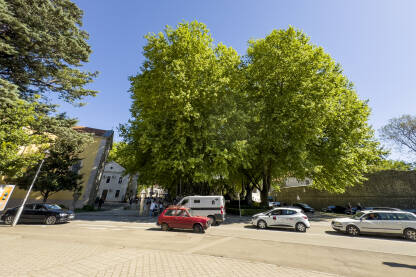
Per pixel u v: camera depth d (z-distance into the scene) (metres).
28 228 12.16
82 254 6.38
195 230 12.00
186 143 17.48
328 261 6.54
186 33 17.22
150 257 6.24
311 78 18.92
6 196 13.05
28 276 4.48
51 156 21.23
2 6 13.83
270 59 19.31
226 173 16.52
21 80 17.33
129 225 14.46
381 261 6.66
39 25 16.02
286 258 6.78
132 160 20.28
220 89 17.59
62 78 18.92
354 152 20.89
